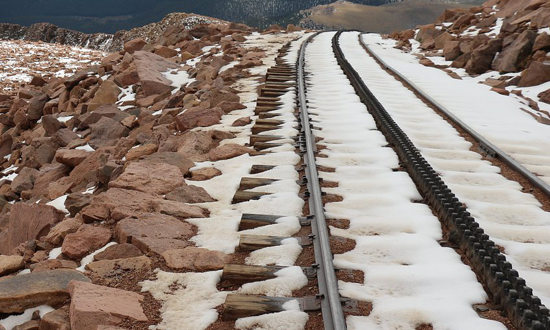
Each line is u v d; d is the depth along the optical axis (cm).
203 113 888
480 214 468
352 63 1511
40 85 2292
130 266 390
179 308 329
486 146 674
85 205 576
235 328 305
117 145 917
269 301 322
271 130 761
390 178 545
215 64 1505
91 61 3325
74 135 1197
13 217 590
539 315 275
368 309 315
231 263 388
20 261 438
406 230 427
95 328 300
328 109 901
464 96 1071
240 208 490
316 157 620
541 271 364
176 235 441
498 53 1466
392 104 959
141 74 1423
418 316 302
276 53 1778
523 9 1794
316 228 417
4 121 1691
